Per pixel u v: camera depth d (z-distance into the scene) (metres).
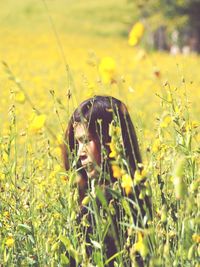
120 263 2.90
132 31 2.74
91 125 3.24
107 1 53.97
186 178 2.99
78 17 49.88
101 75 2.65
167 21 38.16
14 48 32.47
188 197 2.70
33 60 25.42
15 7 51.78
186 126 3.11
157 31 42.84
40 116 2.56
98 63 2.66
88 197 2.82
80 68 21.80
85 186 3.25
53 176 3.51
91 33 45.88
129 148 3.27
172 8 37.97
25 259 3.13
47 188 3.52
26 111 9.77
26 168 3.78
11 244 3.05
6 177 3.38
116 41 42.19
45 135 4.07
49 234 3.19
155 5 37.69
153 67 2.83
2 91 12.77
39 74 18.72
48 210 3.29
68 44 37.66
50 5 52.78
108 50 34.28
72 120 3.33
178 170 2.49
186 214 2.73
